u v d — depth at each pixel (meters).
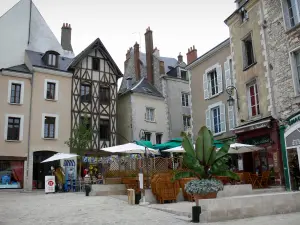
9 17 24.41
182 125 27.69
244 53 14.93
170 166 13.20
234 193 10.14
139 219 6.94
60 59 24.66
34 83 21.47
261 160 13.61
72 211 8.25
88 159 17.80
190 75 20.64
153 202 9.85
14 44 23.92
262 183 12.13
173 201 9.87
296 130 11.34
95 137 22.95
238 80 15.22
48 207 9.12
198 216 6.59
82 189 16.55
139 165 13.45
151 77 28.52
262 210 7.29
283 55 12.29
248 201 7.14
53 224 6.45
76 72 23.23
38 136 20.92
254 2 14.05
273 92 12.73
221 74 17.73
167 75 27.70
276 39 12.71
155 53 30.41
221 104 17.45
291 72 11.82
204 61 19.38
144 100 25.91
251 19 14.32
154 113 26.23
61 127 21.89
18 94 21.00
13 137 20.31
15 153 19.97
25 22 24.92
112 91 24.66
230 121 16.42
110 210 8.33
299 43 11.58
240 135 14.80
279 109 12.34
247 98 14.54
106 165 14.78
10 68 21.55
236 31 15.52
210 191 7.07
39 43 25.30
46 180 15.48
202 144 7.69
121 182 13.73
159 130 26.12
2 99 20.22
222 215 6.74
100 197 11.63
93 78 23.94
